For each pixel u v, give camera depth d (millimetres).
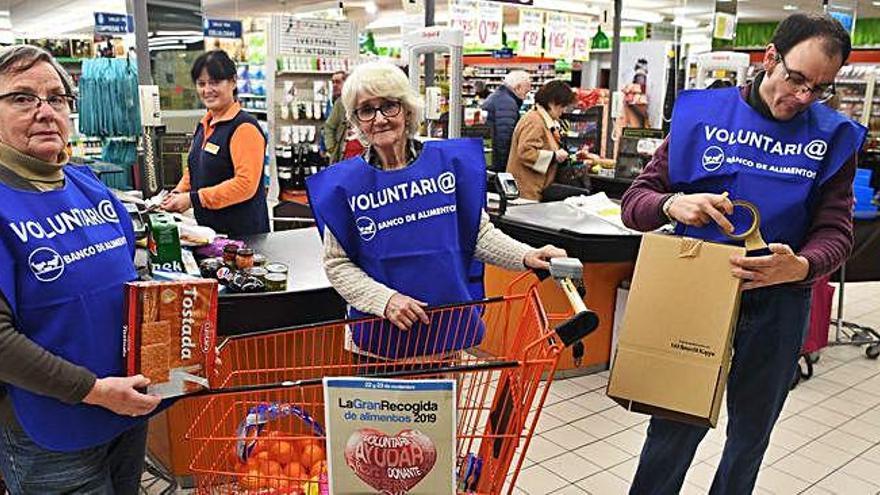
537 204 4660
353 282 1956
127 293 1530
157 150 4492
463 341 2039
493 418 1784
